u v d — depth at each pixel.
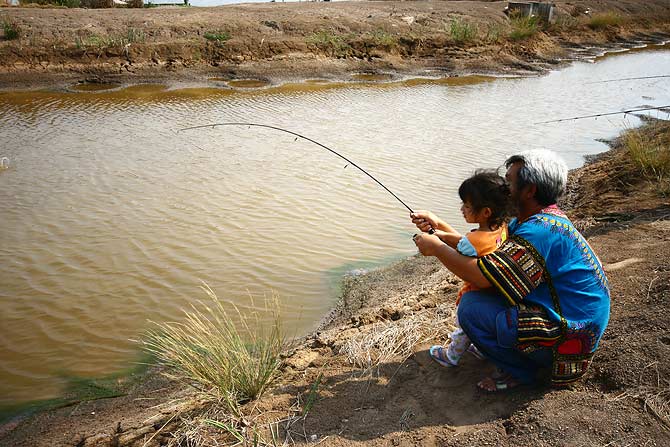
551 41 27.11
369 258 7.12
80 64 17.61
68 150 11.00
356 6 26.52
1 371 5.04
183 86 17.47
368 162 10.73
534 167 3.13
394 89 18.39
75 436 4.11
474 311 3.33
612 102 16.98
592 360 3.59
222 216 8.22
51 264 6.83
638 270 4.68
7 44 17.39
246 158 10.73
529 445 3.04
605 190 8.09
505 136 12.90
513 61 23.48
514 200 3.22
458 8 27.98
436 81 20.23
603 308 3.20
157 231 7.71
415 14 25.78
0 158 10.44
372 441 3.29
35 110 14.03
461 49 23.38
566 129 13.62
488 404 3.45
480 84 19.86
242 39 20.14
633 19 33.47
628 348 3.58
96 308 5.98
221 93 16.72
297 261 7.00
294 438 3.38
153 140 11.73
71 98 15.44
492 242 3.22
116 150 11.05
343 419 3.51
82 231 7.68
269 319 5.77
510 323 3.19
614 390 3.35
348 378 3.95
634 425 3.07
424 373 3.87
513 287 3.08
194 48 19.19
